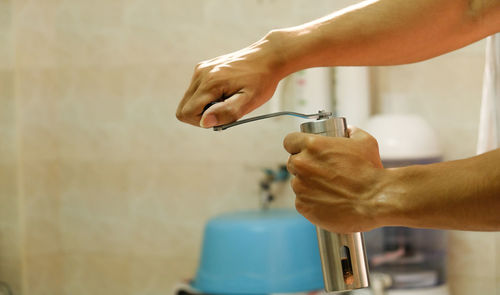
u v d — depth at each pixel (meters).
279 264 1.42
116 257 1.88
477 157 0.43
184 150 1.82
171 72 1.83
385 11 0.58
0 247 1.79
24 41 1.80
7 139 1.79
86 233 1.90
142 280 1.86
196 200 1.81
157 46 1.84
